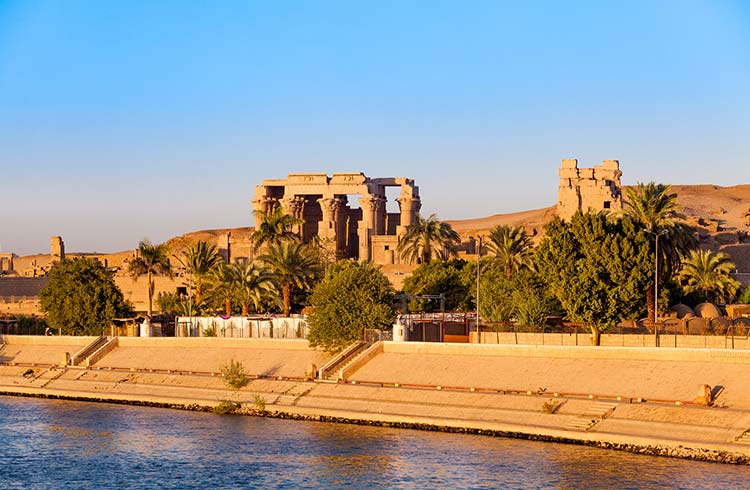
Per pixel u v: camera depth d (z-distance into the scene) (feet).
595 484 249.96
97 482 272.51
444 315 416.05
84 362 447.01
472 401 327.67
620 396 309.63
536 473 262.67
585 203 647.97
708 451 268.82
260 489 261.24
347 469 274.98
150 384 405.18
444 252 584.81
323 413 341.82
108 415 362.53
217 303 505.25
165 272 573.74
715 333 362.94
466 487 254.27
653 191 399.24
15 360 472.44
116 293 499.51
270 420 344.08
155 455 298.35
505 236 481.46
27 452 306.35
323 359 393.70
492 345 355.56
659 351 322.96
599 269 361.71
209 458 292.61
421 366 362.33
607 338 371.15
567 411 308.19
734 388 297.94
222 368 398.21
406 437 308.60
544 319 403.95
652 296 396.57
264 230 556.92
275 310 510.17
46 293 500.74
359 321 388.57
